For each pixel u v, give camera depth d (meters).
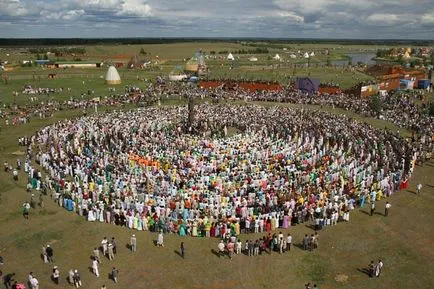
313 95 93.31
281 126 62.41
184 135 59.16
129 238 32.50
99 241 32.06
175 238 32.50
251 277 27.72
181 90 101.62
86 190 37.75
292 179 40.47
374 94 92.06
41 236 32.72
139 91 100.00
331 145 54.19
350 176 41.59
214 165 43.91
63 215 36.22
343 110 81.94
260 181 39.19
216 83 107.06
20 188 41.97
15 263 29.08
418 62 176.50
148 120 65.81
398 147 51.09
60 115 76.31
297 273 28.16
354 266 28.89
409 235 32.88
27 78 120.06
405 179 42.16
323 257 29.98
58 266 28.80
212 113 72.06
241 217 33.97
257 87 103.19
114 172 42.44
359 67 157.75
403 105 81.06
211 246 31.41
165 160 46.03
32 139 57.59
